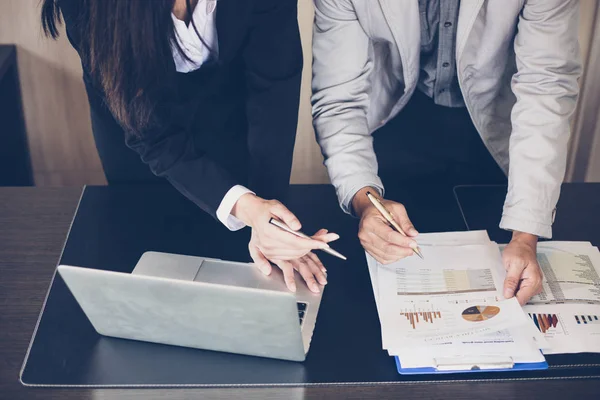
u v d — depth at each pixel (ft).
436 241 5.13
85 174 9.55
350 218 5.47
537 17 5.15
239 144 5.98
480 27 5.50
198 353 4.36
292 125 5.43
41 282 4.87
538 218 5.01
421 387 4.11
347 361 4.28
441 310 4.54
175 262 4.92
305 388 4.11
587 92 8.73
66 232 5.31
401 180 6.45
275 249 4.60
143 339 4.43
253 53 5.30
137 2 3.92
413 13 5.39
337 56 5.59
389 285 4.75
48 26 4.69
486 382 4.14
